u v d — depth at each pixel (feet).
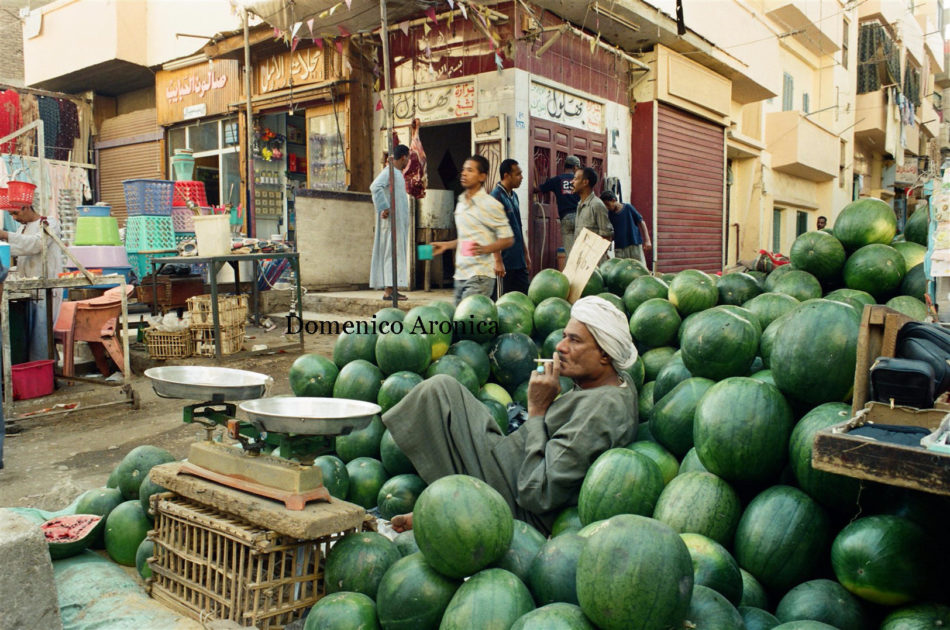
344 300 33.96
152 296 31.96
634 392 10.84
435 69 36.22
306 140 44.37
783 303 13.87
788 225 73.72
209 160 48.91
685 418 10.73
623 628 6.27
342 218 38.19
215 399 9.34
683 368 12.30
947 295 10.15
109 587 9.73
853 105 88.02
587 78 39.93
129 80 52.95
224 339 26.89
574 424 10.05
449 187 43.93
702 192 51.31
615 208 30.83
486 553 7.38
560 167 37.93
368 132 39.29
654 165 44.39
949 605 7.14
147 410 21.56
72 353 24.41
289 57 40.75
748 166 63.67
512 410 13.15
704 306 14.90
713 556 7.66
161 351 26.58
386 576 7.83
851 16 84.89
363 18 32.37
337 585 8.36
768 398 9.00
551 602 7.32
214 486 8.95
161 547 9.57
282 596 8.56
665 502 8.90
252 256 27.86
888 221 15.15
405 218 32.07
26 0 57.98
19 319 24.30
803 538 8.16
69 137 55.01
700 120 50.47
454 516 7.31
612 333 10.25
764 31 57.93
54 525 10.83
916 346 7.55
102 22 48.29
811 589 7.56
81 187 46.68
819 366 8.84
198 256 27.50
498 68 32.09
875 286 14.56
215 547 9.02
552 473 9.83
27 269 23.99
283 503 8.30
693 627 6.62
